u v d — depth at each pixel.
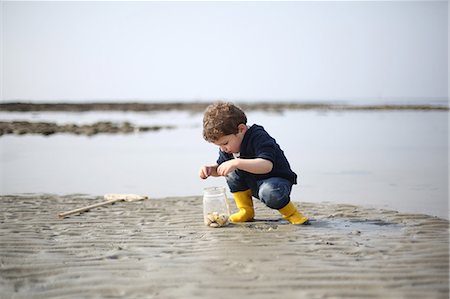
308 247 3.20
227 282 2.59
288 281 2.59
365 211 4.37
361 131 16.08
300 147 11.16
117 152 11.06
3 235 3.71
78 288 2.59
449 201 4.93
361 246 3.20
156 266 2.89
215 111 3.89
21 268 2.92
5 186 6.40
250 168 3.73
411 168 7.61
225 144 3.93
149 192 5.91
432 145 11.10
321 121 22.88
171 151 11.14
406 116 27.36
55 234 3.75
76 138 15.30
